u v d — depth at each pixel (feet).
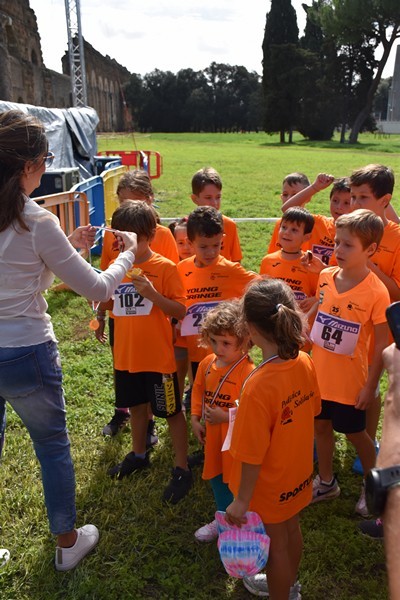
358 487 11.71
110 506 10.91
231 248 15.38
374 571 9.50
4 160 7.44
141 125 334.65
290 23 212.02
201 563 9.54
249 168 93.09
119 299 11.03
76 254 8.11
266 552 7.64
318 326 10.57
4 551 9.57
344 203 13.56
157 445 13.14
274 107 202.39
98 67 267.18
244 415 7.47
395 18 170.81
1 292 7.88
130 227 10.57
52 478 8.93
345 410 10.26
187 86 329.72
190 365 12.54
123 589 9.01
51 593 8.91
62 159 42.83
